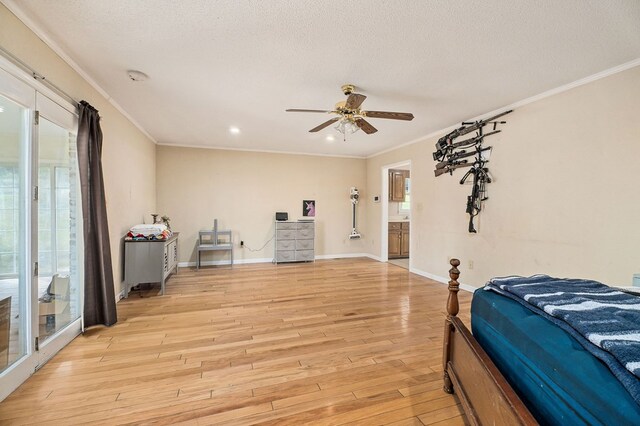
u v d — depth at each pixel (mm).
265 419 1558
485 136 3680
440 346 2420
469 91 2975
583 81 2652
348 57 2324
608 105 2488
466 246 4035
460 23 1879
